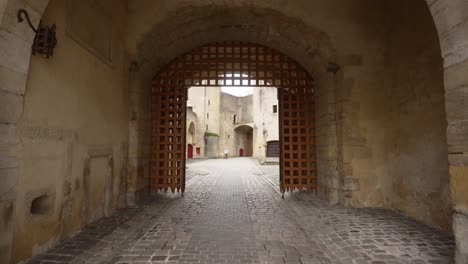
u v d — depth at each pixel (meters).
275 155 30.47
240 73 6.94
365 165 5.44
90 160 4.18
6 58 2.45
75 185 3.75
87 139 4.05
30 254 2.87
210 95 36.50
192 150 31.70
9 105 2.50
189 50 6.91
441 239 3.57
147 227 4.18
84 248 3.24
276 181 9.94
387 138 5.41
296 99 6.97
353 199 5.40
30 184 2.84
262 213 5.05
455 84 2.50
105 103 4.65
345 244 3.43
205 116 35.09
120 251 3.24
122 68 5.36
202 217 4.77
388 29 5.51
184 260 3.00
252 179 10.59
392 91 5.29
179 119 6.87
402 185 4.92
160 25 5.53
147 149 6.52
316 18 5.50
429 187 4.20
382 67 5.57
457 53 2.48
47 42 2.92
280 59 6.95
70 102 3.59
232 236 3.79
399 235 3.74
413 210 4.61
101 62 4.49
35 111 2.90
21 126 2.69
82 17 3.88
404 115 4.88
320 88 6.40
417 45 4.53
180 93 6.93
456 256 2.51
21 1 2.54
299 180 6.76
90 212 4.21
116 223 4.27
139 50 5.59
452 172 2.55
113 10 4.91
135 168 5.73
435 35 4.11
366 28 5.59
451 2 2.48
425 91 4.32
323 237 3.72
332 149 5.78
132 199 5.65
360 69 5.54
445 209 3.88
